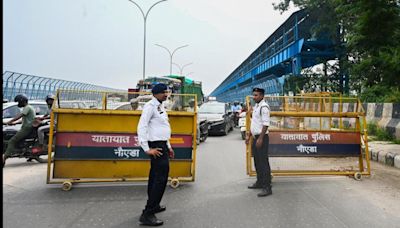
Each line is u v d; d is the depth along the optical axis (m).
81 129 5.64
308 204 4.69
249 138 6.41
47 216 4.20
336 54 26.67
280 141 6.49
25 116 7.63
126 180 5.60
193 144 5.85
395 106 10.70
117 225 3.91
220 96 99.19
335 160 8.08
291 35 29.47
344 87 27.08
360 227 3.80
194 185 5.84
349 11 9.28
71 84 25.34
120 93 6.06
